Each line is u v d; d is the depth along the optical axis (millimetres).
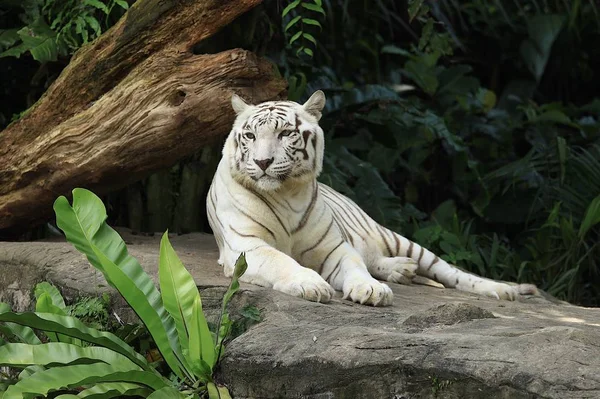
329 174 12898
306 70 14500
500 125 16469
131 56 9531
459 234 13531
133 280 6973
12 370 8305
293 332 6582
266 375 6305
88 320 7785
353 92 14367
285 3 13008
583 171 14211
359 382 5828
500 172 14555
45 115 10125
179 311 6660
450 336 5910
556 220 14062
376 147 14516
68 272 8484
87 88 9859
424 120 14422
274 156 8227
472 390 5367
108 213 12156
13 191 10359
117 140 9523
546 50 18250
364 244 9953
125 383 6473
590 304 13773
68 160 9805
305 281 7637
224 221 8672
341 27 16516
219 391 6449
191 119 9148
